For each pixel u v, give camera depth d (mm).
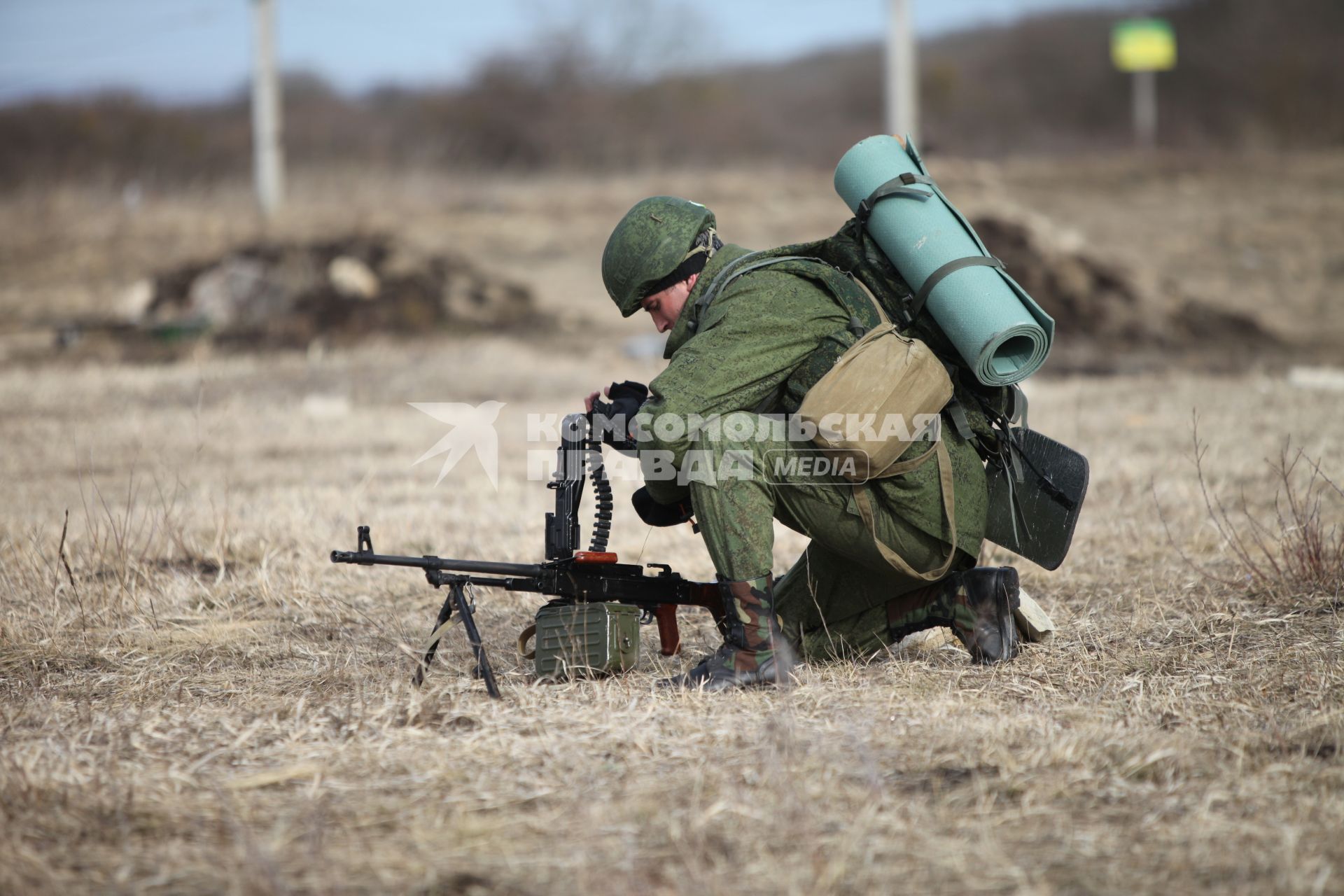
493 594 17734
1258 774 10289
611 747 11172
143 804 10055
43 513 23969
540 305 64750
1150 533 20234
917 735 11281
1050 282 62625
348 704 12648
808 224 79312
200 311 61719
